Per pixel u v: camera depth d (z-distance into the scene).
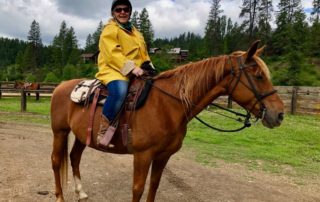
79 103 4.49
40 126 12.93
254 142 10.96
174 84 3.99
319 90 16.33
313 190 6.49
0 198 5.02
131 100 4.04
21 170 6.51
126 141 4.00
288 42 59.09
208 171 7.35
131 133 3.97
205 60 4.02
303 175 7.51
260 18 65.00
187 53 73.25
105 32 4.23
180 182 6.42
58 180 4.91
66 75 59.59
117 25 4.25
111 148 4.27
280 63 52.56
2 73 77.88
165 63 45.09
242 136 11.69
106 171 6.87
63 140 4.92
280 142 10.98
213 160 8.42
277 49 61.72
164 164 4.19
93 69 58.25
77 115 4.51
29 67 87.94
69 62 79.50
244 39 65.88
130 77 4.18
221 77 3.86
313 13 76.12
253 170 7.70
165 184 6.25
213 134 11.98
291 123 14.27
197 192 5.91
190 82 3.93
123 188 5.87
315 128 13.15
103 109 4.13
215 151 9.47
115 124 4.06
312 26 67.50
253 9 65.31
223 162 8.27
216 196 5.78
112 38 4.18
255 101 3.73
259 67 3.73
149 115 3.91
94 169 6.97
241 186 6.44
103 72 4.24
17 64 87.75
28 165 6.92
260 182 6.81
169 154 4.07
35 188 5.54
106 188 5.82
